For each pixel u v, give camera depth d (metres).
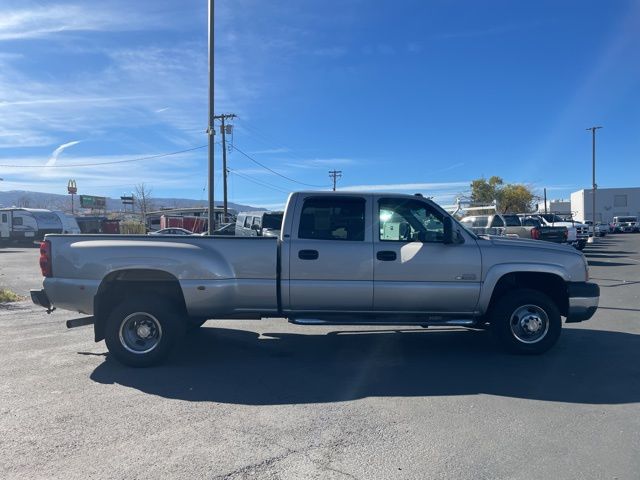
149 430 4.59
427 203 6.83
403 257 6.64
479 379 6.00
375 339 8.05
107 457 4.07
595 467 3.88
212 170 19.33
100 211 85.44
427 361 6.78
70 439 4.40
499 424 4.69
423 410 5.04
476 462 3.96
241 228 21.16
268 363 6.73
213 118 19.05
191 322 7.20
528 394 5.50
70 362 6.78
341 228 6.75
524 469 3.86
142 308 6.47
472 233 6.92
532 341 6.93
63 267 6.56
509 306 6.86
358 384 5.86
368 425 4.68
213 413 4.99
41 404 5.24
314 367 6.53
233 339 8.05
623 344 7.64
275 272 6.62
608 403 5.22
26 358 6.98
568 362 6.69
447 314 6.82
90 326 9.24
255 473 3.81
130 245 6.56
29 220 40.62
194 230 51.00
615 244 38.09
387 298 6.67
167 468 3.89
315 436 4.44
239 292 6.64
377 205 6.79
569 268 6.88
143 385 5.84
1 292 12.59
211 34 18.45
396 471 3.83
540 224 25.73
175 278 6.57
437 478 3.73
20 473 3.83
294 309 6.73
